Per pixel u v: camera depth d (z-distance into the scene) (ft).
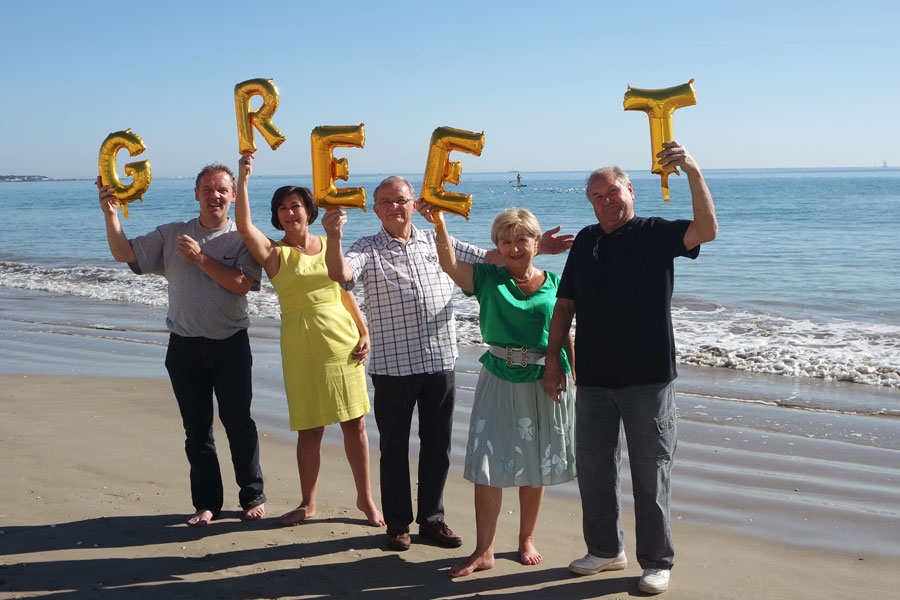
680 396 25.30
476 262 14.16
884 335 34.40
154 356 30.96
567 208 191.42
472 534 14.42
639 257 11.63
